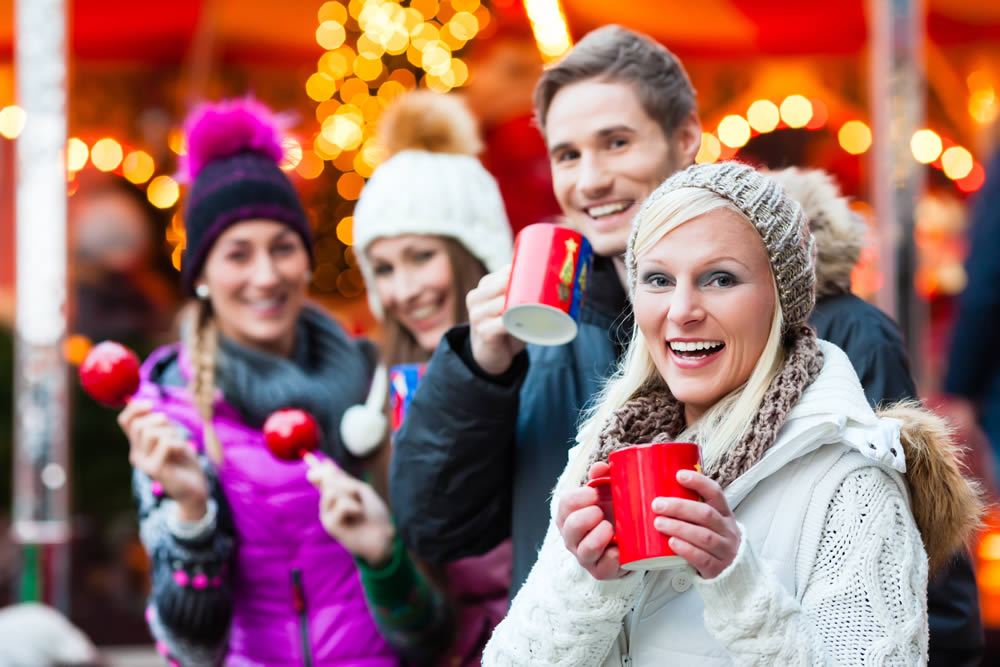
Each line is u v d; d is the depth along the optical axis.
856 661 2.01
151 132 8.16
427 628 3.54
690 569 2.02
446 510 2.94
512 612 2.36
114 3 7.06
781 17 7.05
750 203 2.21
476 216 3.94
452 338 2.90
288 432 3.48
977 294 4.18
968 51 7.84
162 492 3.68
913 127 4.30
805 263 2.26
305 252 4.09
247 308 3.97
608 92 3.06
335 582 3.72
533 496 2.91
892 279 4.27
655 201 2.29
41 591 4.61
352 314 7.34
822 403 2.16
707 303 2.21
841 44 7.37
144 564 7.22
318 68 7.98
